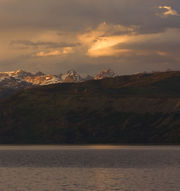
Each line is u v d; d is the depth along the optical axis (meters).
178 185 74.94
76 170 105.56
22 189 71.38
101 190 70.19
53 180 83.62
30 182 80.38
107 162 131.25
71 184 77.44
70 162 131.88
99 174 95.44
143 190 69.50
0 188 72.69
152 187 72.75
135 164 122.44
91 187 73.44
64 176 91.31
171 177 87.56
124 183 78.31
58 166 117.44
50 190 70.19
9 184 77.44
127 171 101.88
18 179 85.31
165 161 132.38
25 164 124.50
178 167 111.25
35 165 121.06
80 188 72.38
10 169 108.31
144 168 109.31
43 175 93.50
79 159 145.00
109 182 80.06
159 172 98.56
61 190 70.06
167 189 70.38
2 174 95.50
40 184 77.50
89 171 102.81
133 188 71.81
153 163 125.19
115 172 99.81
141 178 86.12
